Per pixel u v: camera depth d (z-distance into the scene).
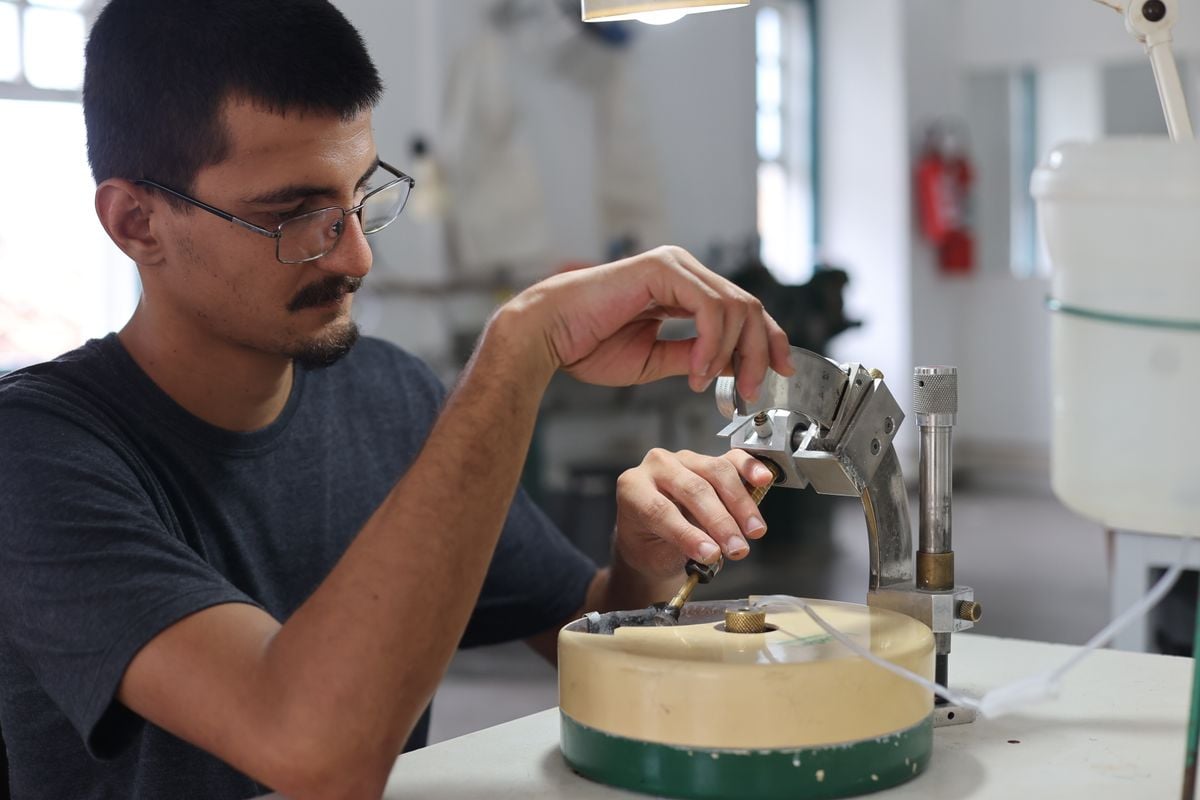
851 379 0.86
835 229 7.43
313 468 1.19
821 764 0.74
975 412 7.59
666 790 0.75
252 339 1.02
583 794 0.78
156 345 1.07
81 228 3.91
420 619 0.78
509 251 4.94
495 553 1.27
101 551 0.86
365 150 1.02
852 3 7.23
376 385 1.30
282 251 0.98
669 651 0.78
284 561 1.16
